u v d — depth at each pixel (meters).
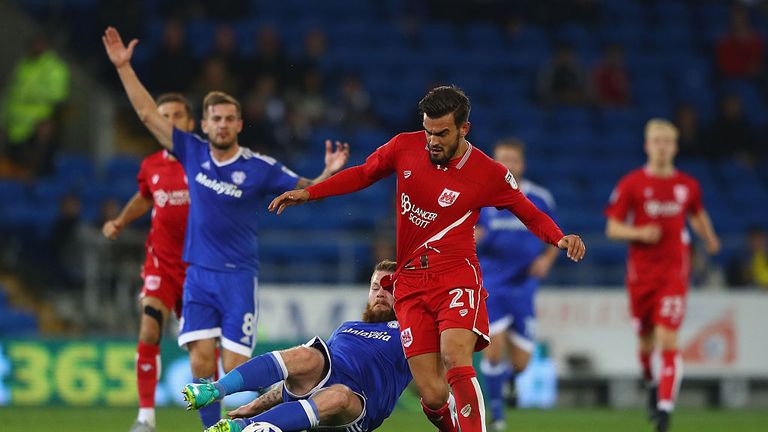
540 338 54.91
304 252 61.22
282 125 66.44
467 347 23.67
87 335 52.53
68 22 75.00
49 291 59.50
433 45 82.50
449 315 23.80
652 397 41.69
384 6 84.25
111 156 70.69
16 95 68.25
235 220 29.47
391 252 56.22
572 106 77.38
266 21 80.56
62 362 49.66
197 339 29.22
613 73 78.12
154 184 31.67
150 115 29.59
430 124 23.45
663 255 39.97
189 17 78.31
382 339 25.12
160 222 31.56
